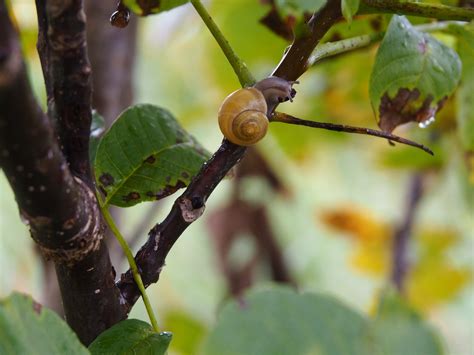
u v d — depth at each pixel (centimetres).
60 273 65
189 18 135
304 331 84
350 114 122
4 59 56
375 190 175
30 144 58
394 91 72
